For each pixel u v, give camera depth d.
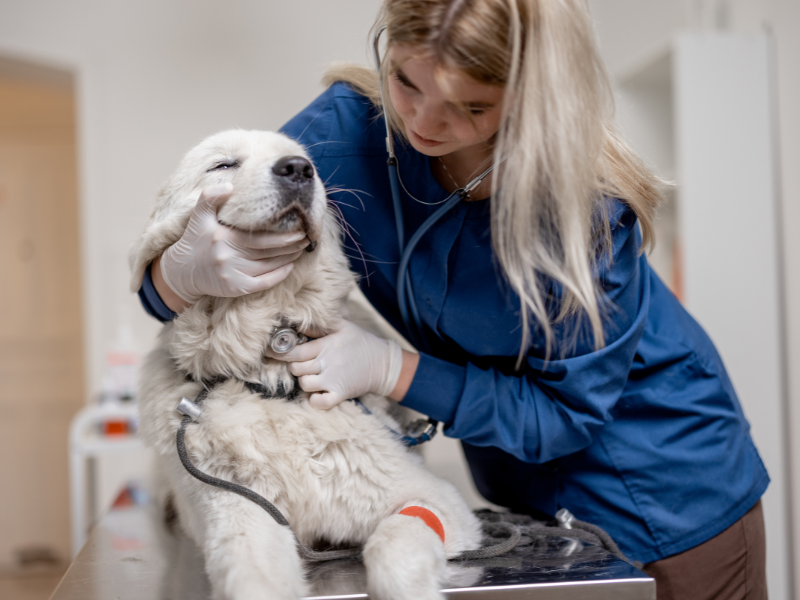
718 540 1.21
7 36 2.77
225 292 1.00
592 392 1.09
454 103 0.90
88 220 2.86
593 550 1.04
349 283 1.17
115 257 2.87
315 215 1.03
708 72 2.25
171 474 1.07
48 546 3.88
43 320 3.95
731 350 2.23
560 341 1.09
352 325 1.15
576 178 0.92
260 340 1.06
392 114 1.12
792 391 2.21
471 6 0.85
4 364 3.92
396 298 1.28
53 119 3.94
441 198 1.16
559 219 0.95
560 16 0.89
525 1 0.88
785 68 2.20
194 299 1.06
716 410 1.25
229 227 1.01
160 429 1.05
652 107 2.70
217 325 1.04
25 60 2.82
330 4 3.01
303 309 1.09
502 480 1.37
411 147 1.17
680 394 1.24
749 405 2.22
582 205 0.94
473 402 1.12
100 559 1.09
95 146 2.87
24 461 3.91
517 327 1.12
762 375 2.23
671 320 1.29
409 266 1.18
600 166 1.02
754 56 2.27
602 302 1.05
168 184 1.19
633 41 3.12
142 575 0.99
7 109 3.90
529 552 1.04
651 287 1.33
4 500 3.89
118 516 1.47
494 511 1.31
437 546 0.89
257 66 2.97
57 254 3.96
